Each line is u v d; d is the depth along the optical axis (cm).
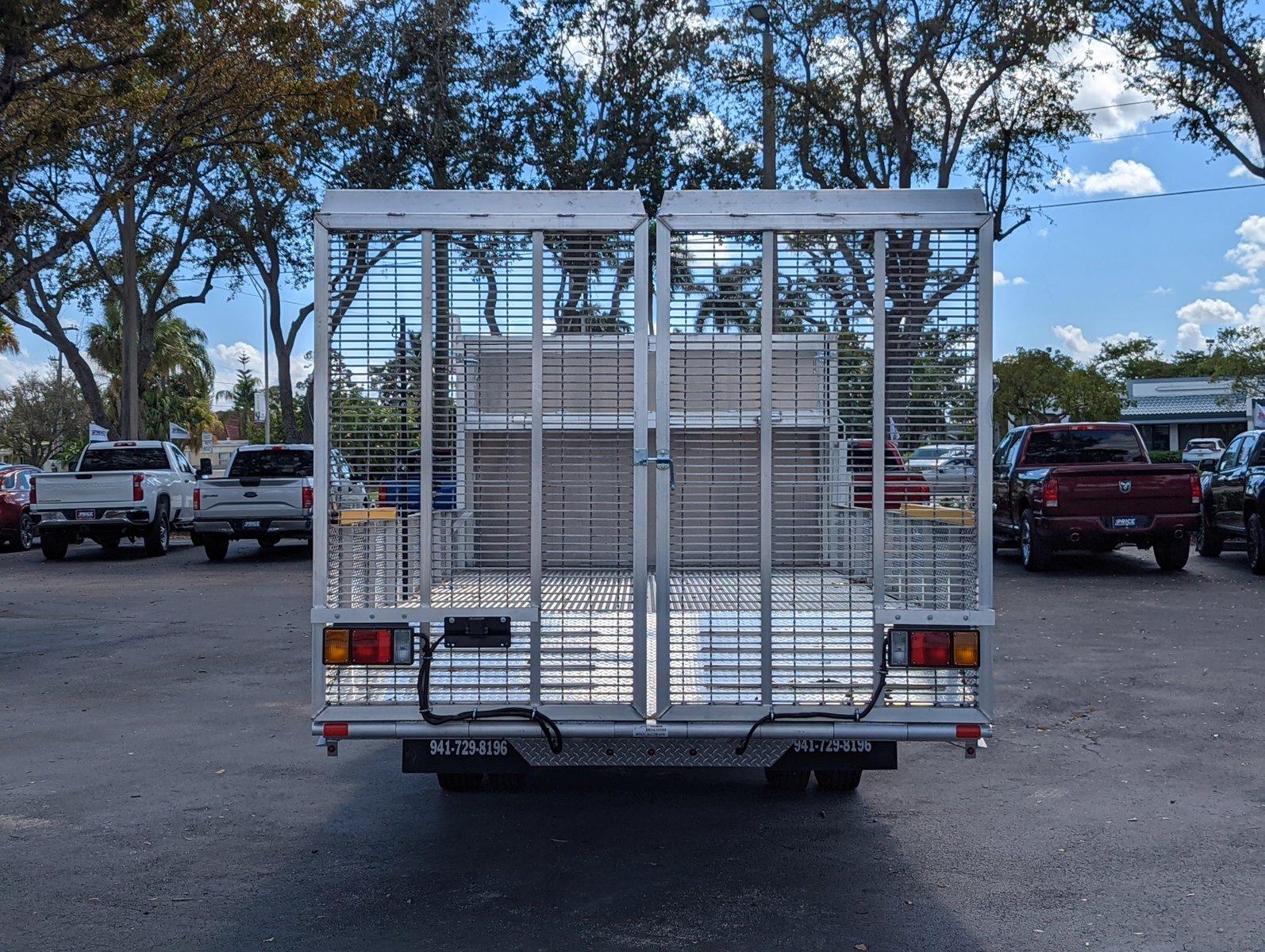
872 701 490
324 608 494
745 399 489
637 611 492
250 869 534
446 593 496
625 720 494
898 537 488
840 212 482
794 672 494
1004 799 640
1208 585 1522
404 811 626
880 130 2612
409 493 492
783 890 504
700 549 493
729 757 510
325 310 487
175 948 446
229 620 1333
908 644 489
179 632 1245
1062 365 4994
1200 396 5850
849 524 490
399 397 491
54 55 1368
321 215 483
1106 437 1748
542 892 503
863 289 484
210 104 1587
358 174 2477
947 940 449
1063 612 1296
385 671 503
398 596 496
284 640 1188
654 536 504
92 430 2630
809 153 2617
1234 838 570
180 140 1603
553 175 2509
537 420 487
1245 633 1150
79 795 655
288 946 446
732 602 493
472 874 527
